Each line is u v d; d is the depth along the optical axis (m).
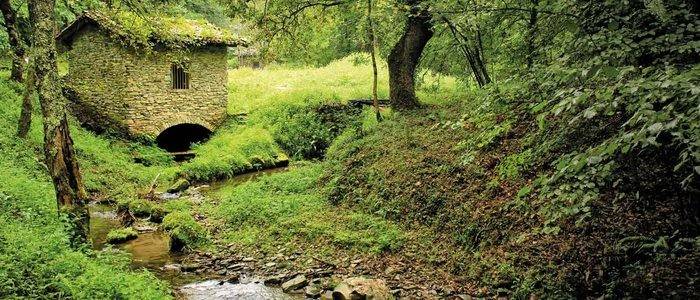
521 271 7.33
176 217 11.96
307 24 15.41
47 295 5.83
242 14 14.07
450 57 17.44
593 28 5.56
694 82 3.76
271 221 11.60
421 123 14.36
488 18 9.45
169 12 13.12
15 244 6.97
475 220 8.83
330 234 10.20
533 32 8.08
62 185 8.65
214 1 14.34
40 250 7.00
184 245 10.52
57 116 8.59
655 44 4.84
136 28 12.78
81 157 17.48
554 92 5.52
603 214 6.99
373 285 7.36
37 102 19.70
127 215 12.74
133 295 6.57
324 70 33.62
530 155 6.43
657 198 6.46
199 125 24.55
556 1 6.36
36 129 17.25
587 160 4.16
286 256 9.81
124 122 22.02
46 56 8.48
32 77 15.63
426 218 9.83
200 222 12.59
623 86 4.19
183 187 17.38
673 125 3.49
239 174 20.48
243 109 26.31
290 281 8.35
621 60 4.81
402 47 16.64
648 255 6.18
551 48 6.88
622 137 3.87
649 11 4.88
